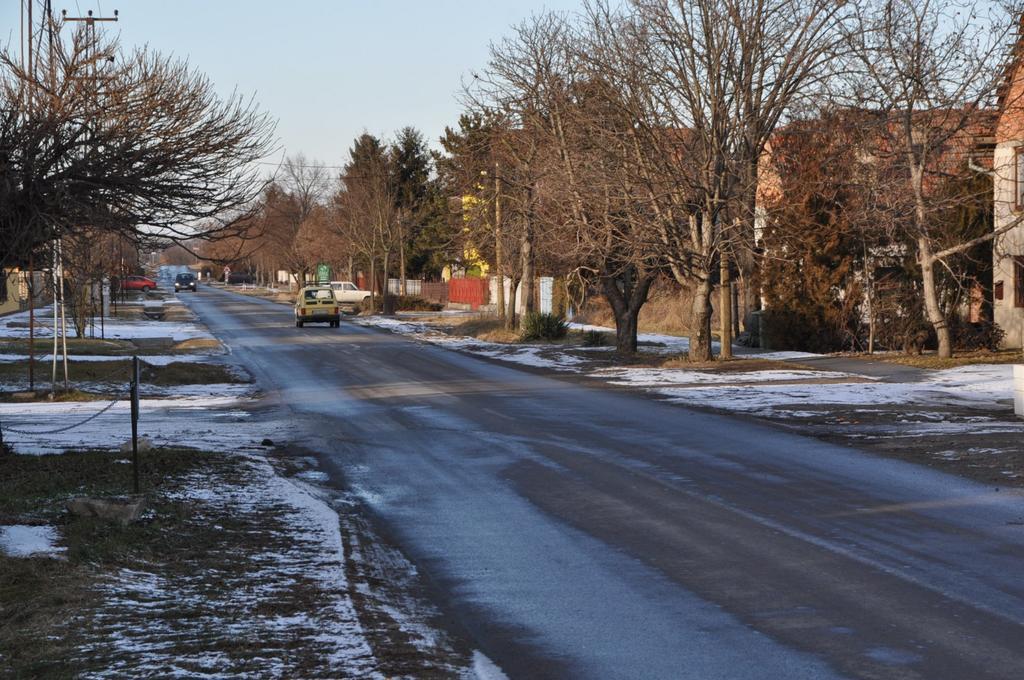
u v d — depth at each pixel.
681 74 38.16
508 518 15.33
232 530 14.02
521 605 10.86
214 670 8.34
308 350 51.94
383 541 14.03
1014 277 42.28
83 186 15.96
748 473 18.52
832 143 42.41
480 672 8.65
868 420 25.09
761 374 36.28
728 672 8.63
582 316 69.75
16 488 15.53
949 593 10.81
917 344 41.53
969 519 14.42
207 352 50.19
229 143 16.83
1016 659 8.73
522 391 33.31
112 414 28.05
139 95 16.05
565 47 46.59
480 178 63.12
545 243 48.12
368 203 102.06
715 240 40.06
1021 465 18.45
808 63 39.41
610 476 18.52
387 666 8.69
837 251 45.25
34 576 10.88
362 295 110.06
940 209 40.25
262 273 193.38
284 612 10.26
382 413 28.16
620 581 11.73
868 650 9.08
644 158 39.47
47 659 8.45
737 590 11.19
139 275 155.12
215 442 22.48
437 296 111.25
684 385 33.88
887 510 15.16
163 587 11.03
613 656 9.13
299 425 25.78
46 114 15.69
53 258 21.28
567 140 44.59
